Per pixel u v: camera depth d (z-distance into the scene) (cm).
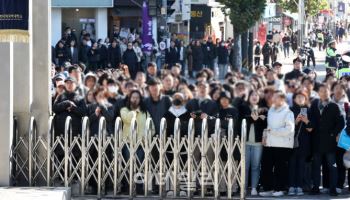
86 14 7125
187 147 2364
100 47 5894
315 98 2580
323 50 11212
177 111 2470
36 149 2395
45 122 2406
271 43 7781
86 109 2489
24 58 2389
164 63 6359
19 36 2280
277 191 2523
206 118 2380
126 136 2455
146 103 2495
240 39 7031
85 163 2377
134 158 2366
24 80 2394
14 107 2395
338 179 2589
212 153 2384
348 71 4350
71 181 2398
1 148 2341
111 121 2489
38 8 2394
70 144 2384
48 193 2256
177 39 7006
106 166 2398
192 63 6662
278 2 10888
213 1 8562
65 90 2503
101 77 2733
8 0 2267
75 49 5794
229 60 7125
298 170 2550
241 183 2359
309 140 2544
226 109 2466
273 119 2488
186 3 8012
